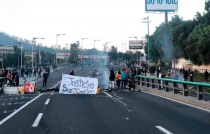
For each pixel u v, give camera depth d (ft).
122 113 49.37
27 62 414.62
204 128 36.35
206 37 158.40
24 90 93.97
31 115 47.67
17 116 46.73
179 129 35.73
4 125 38.96
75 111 52.08
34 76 205.98
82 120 42.57
